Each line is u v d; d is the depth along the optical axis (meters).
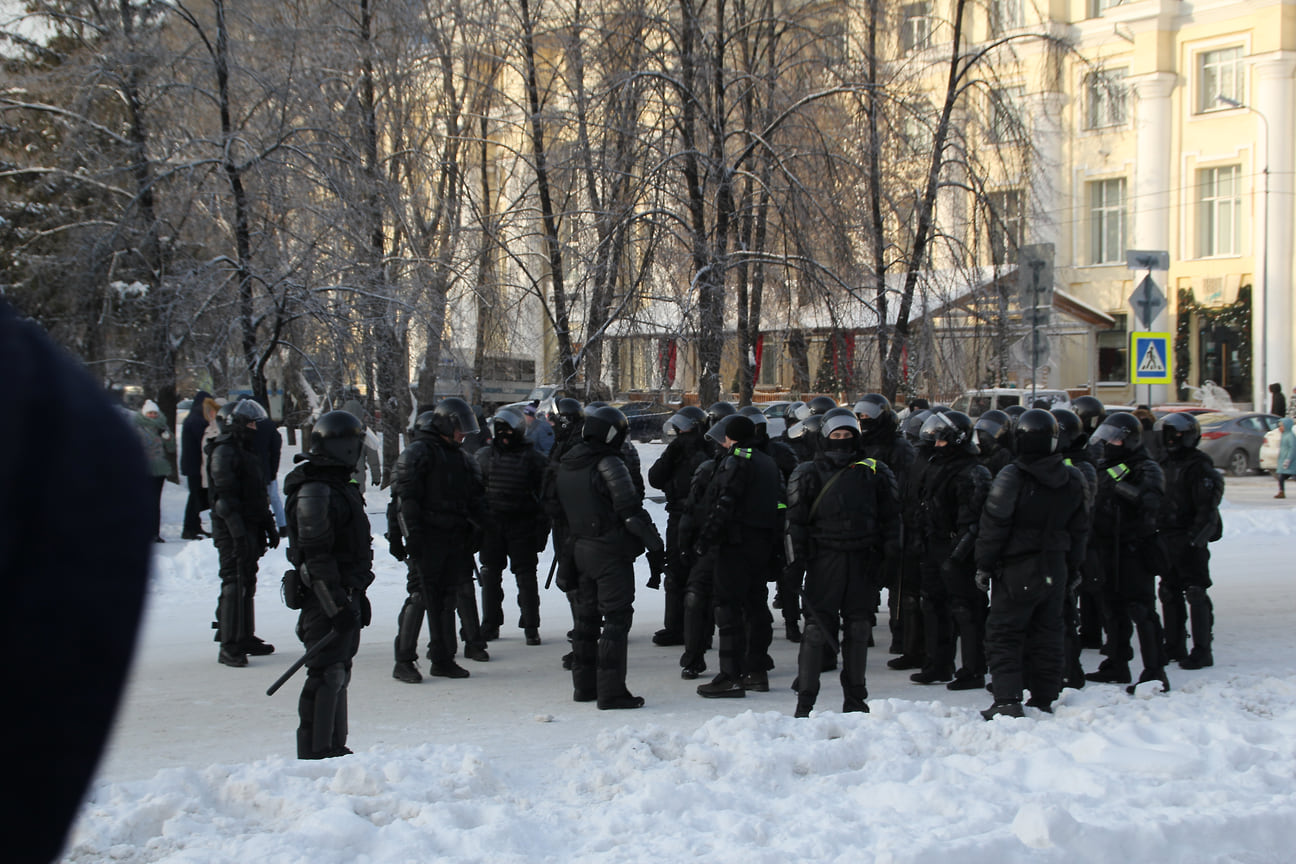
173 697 8.10
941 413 8.57
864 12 19.69
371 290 17.61
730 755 5.77
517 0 20.52
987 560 6.96
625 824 4.88
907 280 19.75
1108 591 8.48
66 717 0.95
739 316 19.62
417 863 4.37
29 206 21.00
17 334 1.00
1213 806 5.13
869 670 9.50
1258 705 7.14
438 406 8.93
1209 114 41.50
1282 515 19.08
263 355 16.89
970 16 21.80
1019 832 4.61
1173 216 42.34
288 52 17.94
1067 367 43.28
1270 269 40.16
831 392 20.11
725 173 18.27
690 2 18.53
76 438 0.99
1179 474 9.05
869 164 19.11
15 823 0.94
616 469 7.75
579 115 19.00
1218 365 41.75
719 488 8.09
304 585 5.99
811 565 7.22
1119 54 42.66
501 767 5.79
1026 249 15.27
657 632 10.81
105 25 18.94
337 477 6.06
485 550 10.45
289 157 17.55
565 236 20.09
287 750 6.77
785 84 19.80
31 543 0.95
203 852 4.42
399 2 19.95
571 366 19.44
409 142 21.61
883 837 4.66
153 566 1.04
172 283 17.12
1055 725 6.47
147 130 18.59
